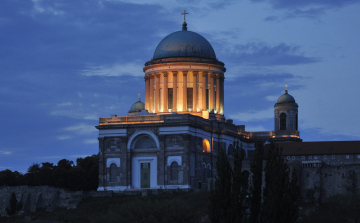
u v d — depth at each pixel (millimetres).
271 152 195125
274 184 186750
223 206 187000
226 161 191500
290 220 184750
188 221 199875
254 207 191125
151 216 198500
